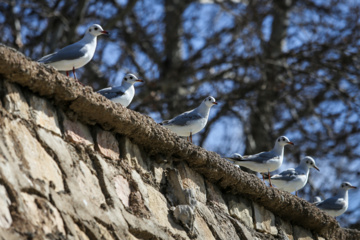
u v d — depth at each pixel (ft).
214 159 40.81
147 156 37.19
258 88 94.73
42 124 30.32
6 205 25.41
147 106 94.12
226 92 97.81
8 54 28.55
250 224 43.62
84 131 33.17
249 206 44.45
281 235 45.85
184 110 93.56
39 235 25.75
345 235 52.16
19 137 28.27
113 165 33.91
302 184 59.67
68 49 44.83
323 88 99.14
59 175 29.43
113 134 34.99
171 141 37.68
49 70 30.66
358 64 98.89
